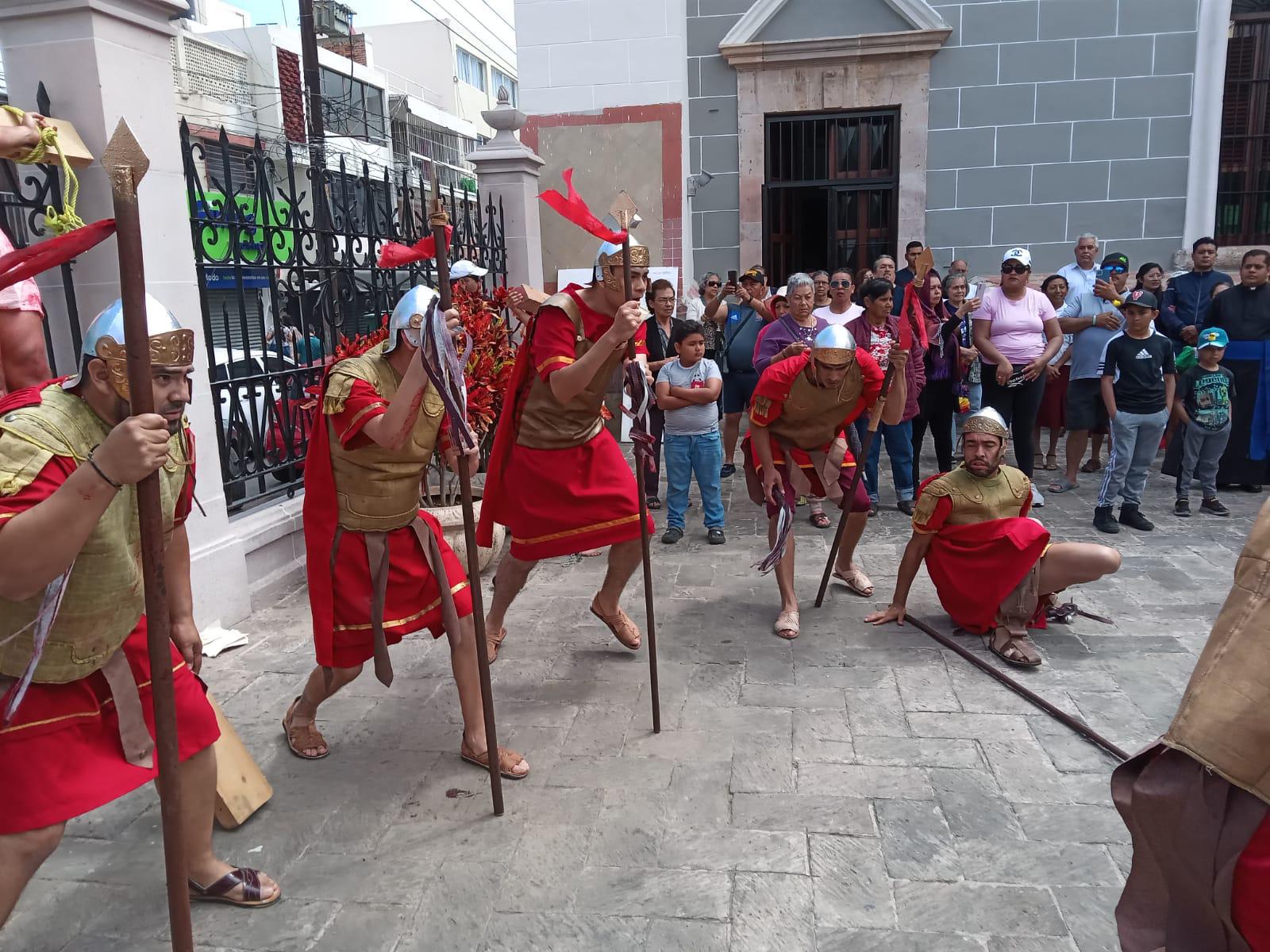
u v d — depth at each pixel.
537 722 3.43
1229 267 9.08
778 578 4.28
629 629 4.05
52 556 1.62
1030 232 9.26
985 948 2.20
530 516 3.71
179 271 4.04
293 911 2.41
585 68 9.21
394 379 2.82
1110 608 4.44
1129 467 5.77
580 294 3.38
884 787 2.91
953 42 8.98
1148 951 1.42
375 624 2.88
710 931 2.29
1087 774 2.96
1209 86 8.68
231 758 2.85
